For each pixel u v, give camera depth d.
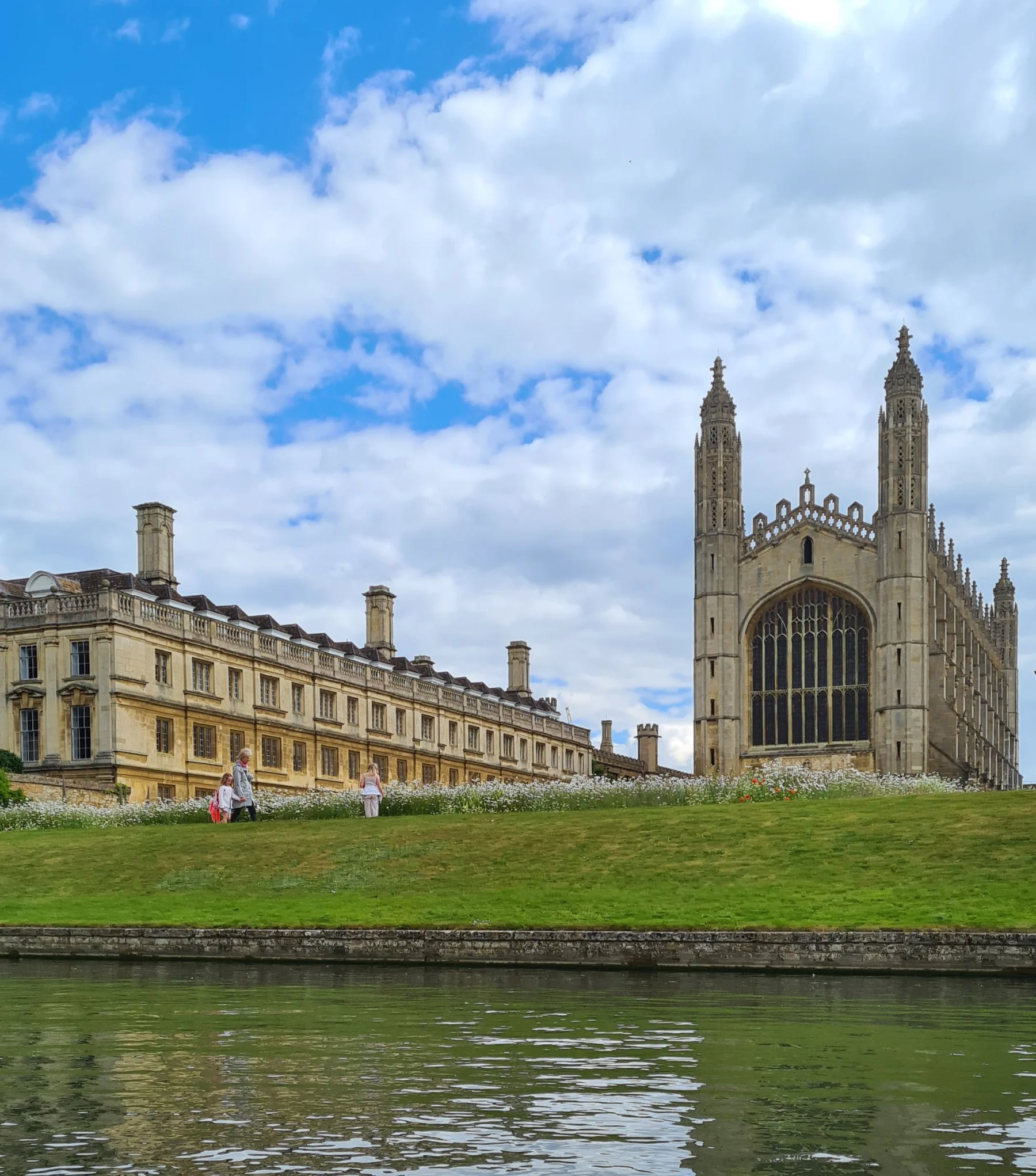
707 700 87.81
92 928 22.94
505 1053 10.85
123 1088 9.21
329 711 76.06
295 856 29.19
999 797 29.94
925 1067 10.19
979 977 18.19
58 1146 7.45
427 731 87.88
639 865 25.81
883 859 24.56
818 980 17.83
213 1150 7.34
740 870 24.75
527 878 25.61
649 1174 6.86
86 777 56.09
